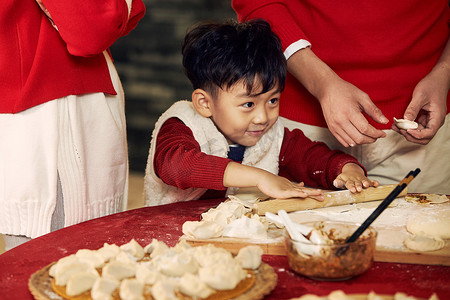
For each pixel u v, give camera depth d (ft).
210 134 5.40
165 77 15.02
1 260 3.64
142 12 5.30
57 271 3.04
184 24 14.78
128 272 3.04
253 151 5.61
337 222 3.51
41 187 4.88
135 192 12.84
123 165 5.57
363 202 4.71
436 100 5.25
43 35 4.71
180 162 4.85
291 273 3.34
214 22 5.29
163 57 14.94
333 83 5.12
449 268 3.42
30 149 4.78
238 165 4.76
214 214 4.09
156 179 5.38
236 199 4.58
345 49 5.66
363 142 5.01
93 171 5.23
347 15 5.54
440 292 3.07
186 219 4.50
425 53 5.75
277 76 4.96
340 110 4.99
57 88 4.78
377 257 3.52
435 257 3.44
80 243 3.95
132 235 4.11
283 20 5.61
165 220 4.48
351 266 3.13
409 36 5.58
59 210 5.02
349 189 4.70
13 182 4.83
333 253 3.12
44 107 4.76
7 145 4.80
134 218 4.53
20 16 4.59
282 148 5.82
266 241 3.77
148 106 15.20
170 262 3.02
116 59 15.24
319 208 4.58
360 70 5.73
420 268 3.42
